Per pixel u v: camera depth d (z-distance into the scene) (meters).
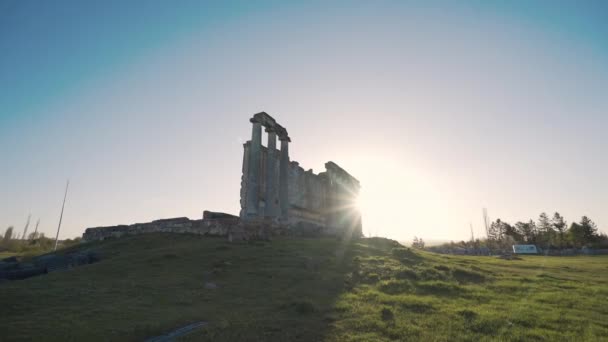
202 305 14.91
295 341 11.41
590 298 19.02
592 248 103.06
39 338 10.46
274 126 46.84
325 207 61.75
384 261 26.69
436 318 14.29
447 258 38.38
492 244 132.75
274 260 23.86
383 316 14.27
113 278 19.52
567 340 12.18
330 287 18.66
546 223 131.62
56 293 15.83
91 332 11.12
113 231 43.16
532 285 22.39
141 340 10.96
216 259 23.92
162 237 35.34
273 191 44.50
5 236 98.12
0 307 13.55
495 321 14.02
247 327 12.36
